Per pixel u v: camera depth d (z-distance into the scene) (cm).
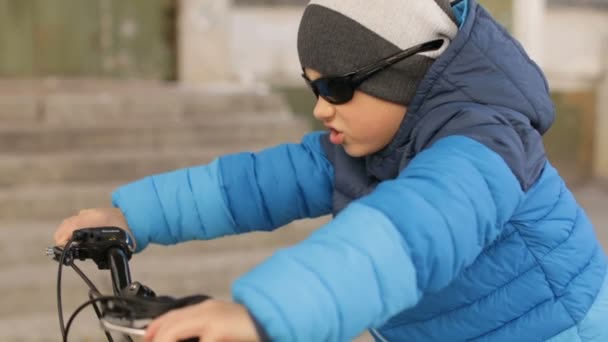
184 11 786
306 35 184
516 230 184
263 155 212
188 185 203
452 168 153
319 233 139
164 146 643
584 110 942
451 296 186
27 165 586
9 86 730
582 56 941
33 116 651
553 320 185
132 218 197
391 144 185
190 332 126
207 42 791
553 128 938
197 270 525
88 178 596
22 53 794
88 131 629
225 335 125
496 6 880
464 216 148
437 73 178
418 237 141
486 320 186
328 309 128
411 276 139
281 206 208
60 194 566
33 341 451
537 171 175
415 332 192
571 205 195
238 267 533
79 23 802
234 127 664
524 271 184
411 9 179
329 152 208
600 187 914
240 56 843
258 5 847
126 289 153
